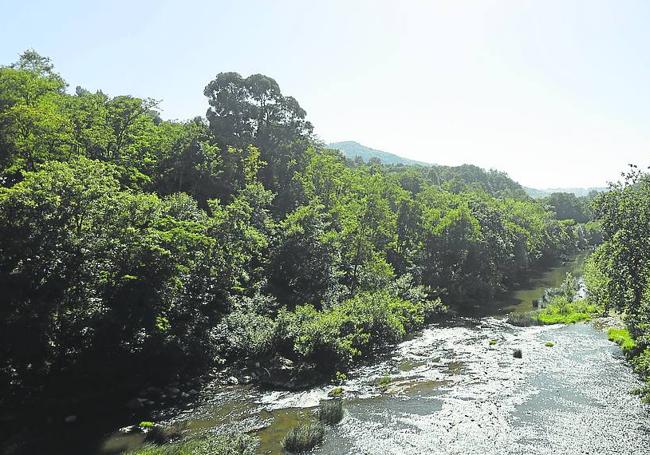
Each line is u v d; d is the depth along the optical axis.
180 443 18.94
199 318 30.38
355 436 20.08
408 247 60.28
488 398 24.45
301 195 60.47
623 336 35.22
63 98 43.34
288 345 30.34
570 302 51.91
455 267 60.50
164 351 26.70
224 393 25.77
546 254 104.81
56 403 22.33
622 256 30.70
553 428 20.47
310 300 39.97
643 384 25.77
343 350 29.95
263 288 39.66
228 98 64.44
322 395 25.41
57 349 22.59
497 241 68.62
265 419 22.09
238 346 30.69
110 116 41.34
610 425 20.64
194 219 34.47
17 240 21.92
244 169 55.12
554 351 33.69
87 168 25.52
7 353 21.41
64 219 23.42
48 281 22.56
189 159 49.94
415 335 39.44
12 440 18.98
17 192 22.17
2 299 21.41
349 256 48.41
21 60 48.41
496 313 50.41
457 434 20.09
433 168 198.50
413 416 22.25
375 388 26.53
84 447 18.92
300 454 18.42
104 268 24.95
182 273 30.05
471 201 79.88
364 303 36.97
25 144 31.98
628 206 31.50
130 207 26.12
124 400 24.02
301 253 42.22
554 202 177.12
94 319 23.42
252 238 35.56
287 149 66.94
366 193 61.84
